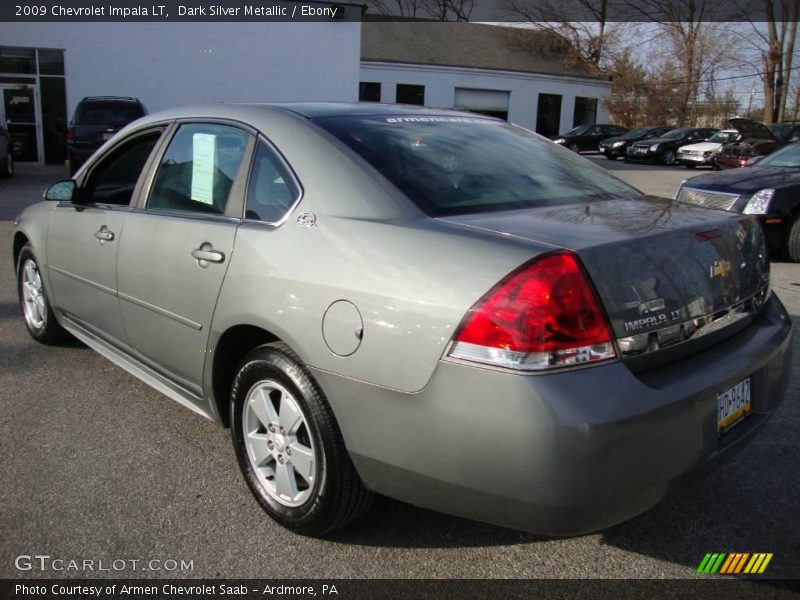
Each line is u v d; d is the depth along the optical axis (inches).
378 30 1355.8
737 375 93.1
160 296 126.0
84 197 159.8
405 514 112.6
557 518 80.8
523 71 1355.8
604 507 81.3
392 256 90.8
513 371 79.0
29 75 764.6
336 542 105.0
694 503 116.9
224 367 116.8
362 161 104.3
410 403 85.7
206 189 123.0
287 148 110.9
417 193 100.0
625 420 79.6
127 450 132.3
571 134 1285.7
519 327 79.2
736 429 97.5
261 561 100.5
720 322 96.3
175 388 131.0
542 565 100.6
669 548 104.9
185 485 120.3
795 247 316.8
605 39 1592.0
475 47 1427.2
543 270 80.6
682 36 1674.5
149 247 128.6
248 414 111.3
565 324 79.4
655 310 86.4
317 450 98.5
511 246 84.7
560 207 103.6
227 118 124.6
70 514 111.0
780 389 107.6
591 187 118.0
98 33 776.3
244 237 109.2
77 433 138.7
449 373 82.4
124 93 799.7
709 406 89.7
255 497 111.3
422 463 86.2
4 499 114.6
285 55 848.9
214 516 111.3
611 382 80.6
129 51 791.1
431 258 87.8
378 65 1240.8
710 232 97.9
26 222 180.1
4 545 103.0
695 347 93.0
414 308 85.7
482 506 84.1
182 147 132.6
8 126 768.3
